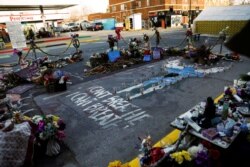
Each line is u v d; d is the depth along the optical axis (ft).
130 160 13.46
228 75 28.99
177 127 13.82
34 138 14.05
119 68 36.73
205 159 11.02
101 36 102.01
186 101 21.67
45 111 21.68
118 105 21.88
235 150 12.25
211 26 67.77
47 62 40.01
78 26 171.22
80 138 16.35
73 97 24.99
